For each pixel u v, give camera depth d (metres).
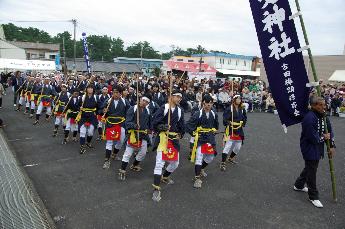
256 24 5.98
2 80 26.28
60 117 10.02
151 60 58.34
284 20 5.72
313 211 5.40
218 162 8.10
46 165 7.25
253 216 5.14
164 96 11.02
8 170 6.72
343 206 5.65
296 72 5.83
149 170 7.14
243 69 58.31
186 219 4.95
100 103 8.40
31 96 13.20
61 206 5.24
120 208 5.24
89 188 6.00
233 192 6.10
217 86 19.58
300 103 5.93
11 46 43.97
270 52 5.93
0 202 5.27
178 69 26.67
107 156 7.14
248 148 9.72
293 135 12.33
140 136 6.52
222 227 4.76
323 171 7.68
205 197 5.82
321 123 5.65
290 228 4.81
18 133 10.34
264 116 18.02
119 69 46.41
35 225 4.61
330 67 36.00
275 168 7.75
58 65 43.69
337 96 20.92
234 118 7.45
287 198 5.91
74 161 7.61
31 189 5.83
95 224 4.70
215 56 55.69
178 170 7.28
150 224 4.76
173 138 5.91
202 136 6.27
